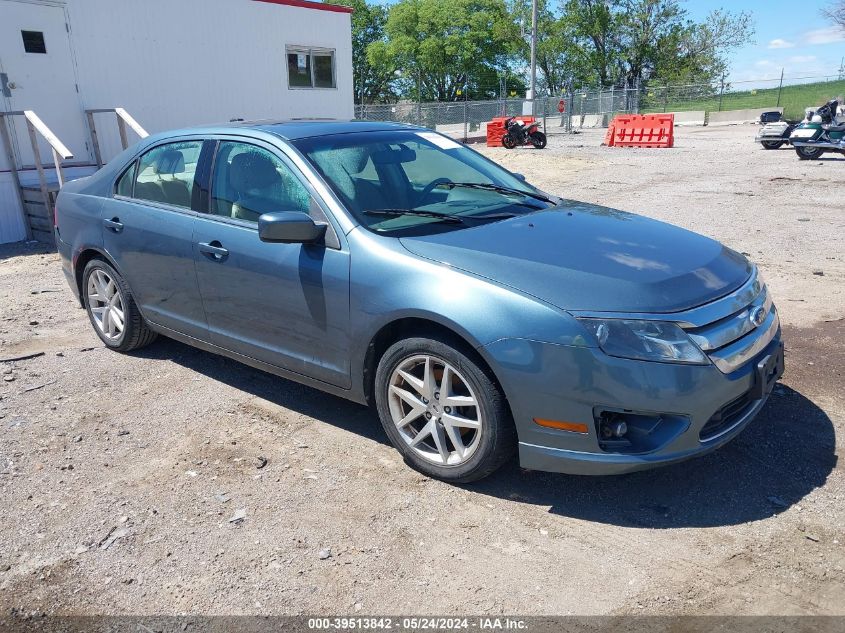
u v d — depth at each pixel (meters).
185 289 4.35
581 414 2.89
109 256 4.86
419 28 59.31
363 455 3.68
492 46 59.69
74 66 11.52
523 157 20.25
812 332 5.21
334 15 15.82
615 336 2.84
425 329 3.27
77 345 5.47
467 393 3.24
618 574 2.72
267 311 3.87
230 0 13.64
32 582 2.80
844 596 2.56
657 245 3.48
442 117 29.80
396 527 3.06
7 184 10.07
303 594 2.68
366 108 28.58
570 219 3.86
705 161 17.92
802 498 3.15
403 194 3.89
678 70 50.78
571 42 52.31
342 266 3.46
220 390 4.54
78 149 11.79
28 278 7.79
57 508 3.28
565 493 3.28
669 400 2.83
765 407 4.02
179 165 4.45
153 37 12.52
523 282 3.04
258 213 3.92
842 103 26.92
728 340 3.02
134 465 3.64
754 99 38.91
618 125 24.34
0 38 10.59
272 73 14.73
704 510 3.11
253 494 3.34
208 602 2.66
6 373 4.90
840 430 3.73
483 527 3.04
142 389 4.59
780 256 7.56
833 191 12.02
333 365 3.65
